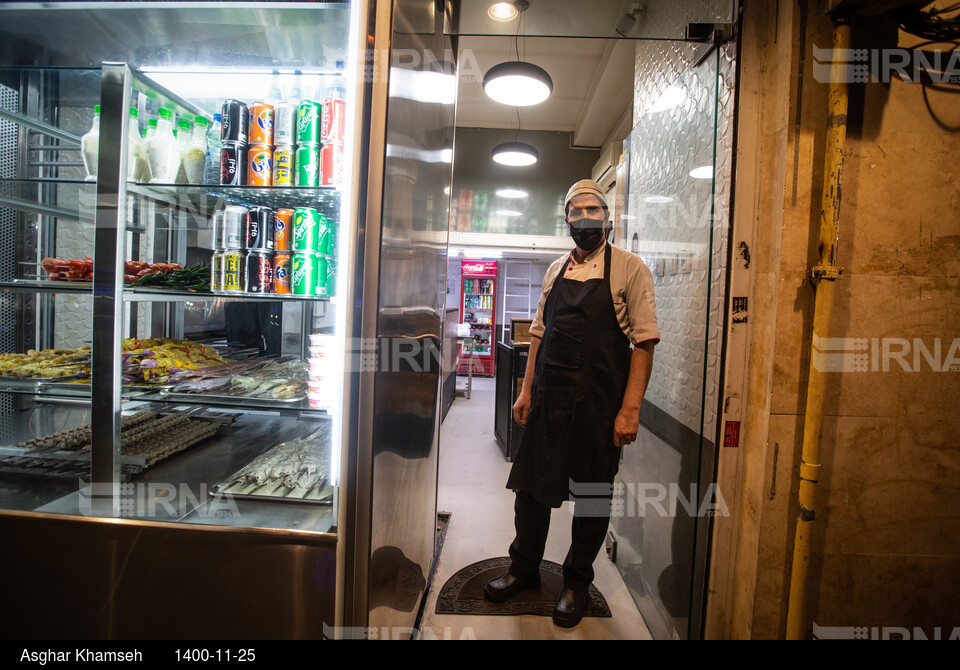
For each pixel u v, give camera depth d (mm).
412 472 1427
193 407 1693
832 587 1367
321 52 1328
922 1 1154
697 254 1484
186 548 1056
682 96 1639
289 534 1036
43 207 1614
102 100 1120
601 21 1405
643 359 1502
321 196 1266
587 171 5551
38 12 1164
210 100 1528
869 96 1259
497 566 1977
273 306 1977
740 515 1395
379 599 1117
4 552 1085
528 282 7625
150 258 1943
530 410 1693
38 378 1314
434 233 1577
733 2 1283
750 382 1365
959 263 1293
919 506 1348
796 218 1278
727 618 1418
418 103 1260
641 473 1830
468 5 1514
